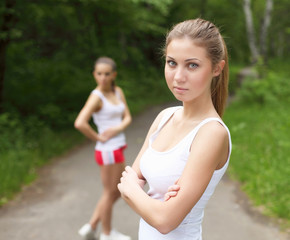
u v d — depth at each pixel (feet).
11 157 17.60
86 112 9.59
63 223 12.02
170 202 3.79
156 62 61.26
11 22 23.22
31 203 13.76
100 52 34.22
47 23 30.32
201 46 3.73
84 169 18.19
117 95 10.44
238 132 22.53
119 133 10.00
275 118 25.11
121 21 31.30
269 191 13.32
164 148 4.41
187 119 4.29
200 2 74.38
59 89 31.22
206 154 3.79
